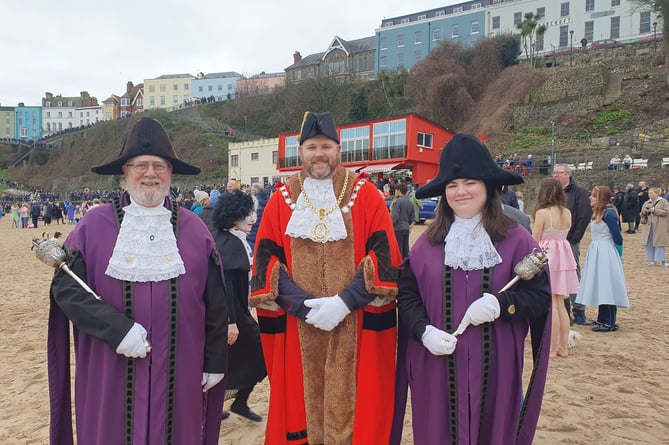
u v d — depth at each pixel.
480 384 2.64
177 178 57.53
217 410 2.89
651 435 3.92
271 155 45.75
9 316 8.23
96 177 68.94
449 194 2.79
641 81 39.41
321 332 3.04
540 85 41.91
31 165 84.88
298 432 3.07
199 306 2.62
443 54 50.09
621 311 7.82
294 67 73.31
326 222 3.09
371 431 2.94
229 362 3.91
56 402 2.62
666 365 5.43
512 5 54.38
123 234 2.50
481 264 2.70
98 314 2.35
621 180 25.92
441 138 35.12
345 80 61.47
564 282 5.57
